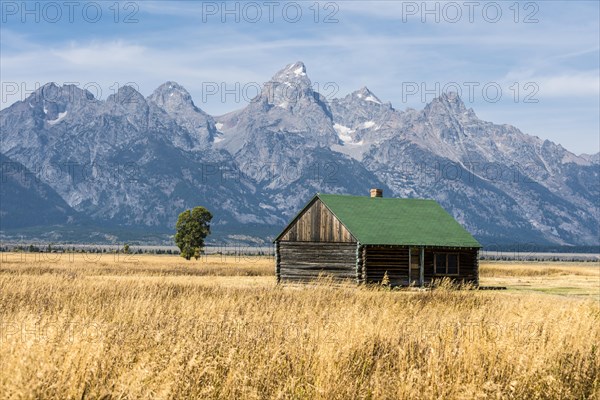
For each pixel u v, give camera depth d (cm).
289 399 2017
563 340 2689
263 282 9044
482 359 2400
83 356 1973
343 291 5341
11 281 5669
